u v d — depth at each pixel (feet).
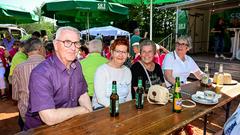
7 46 28.37
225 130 5.98
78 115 6.41
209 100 8.02
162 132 5.41
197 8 35.83
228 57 29.37
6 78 21.27
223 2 29.07
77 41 6.31
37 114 6.51
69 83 6.51
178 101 6.78
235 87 10.77
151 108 7.14
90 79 10.91
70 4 16.46
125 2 17.06
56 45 6.30
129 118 6.25
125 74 8.98
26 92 9.07
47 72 6.00
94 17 23.13
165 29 61.62
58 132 5.32
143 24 61.87
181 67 11.80
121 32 50.88
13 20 28.09
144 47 9.71
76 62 6.93
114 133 5.29
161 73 10.50
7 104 18.52
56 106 6.50
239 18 34.04
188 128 9.64
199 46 38.06
